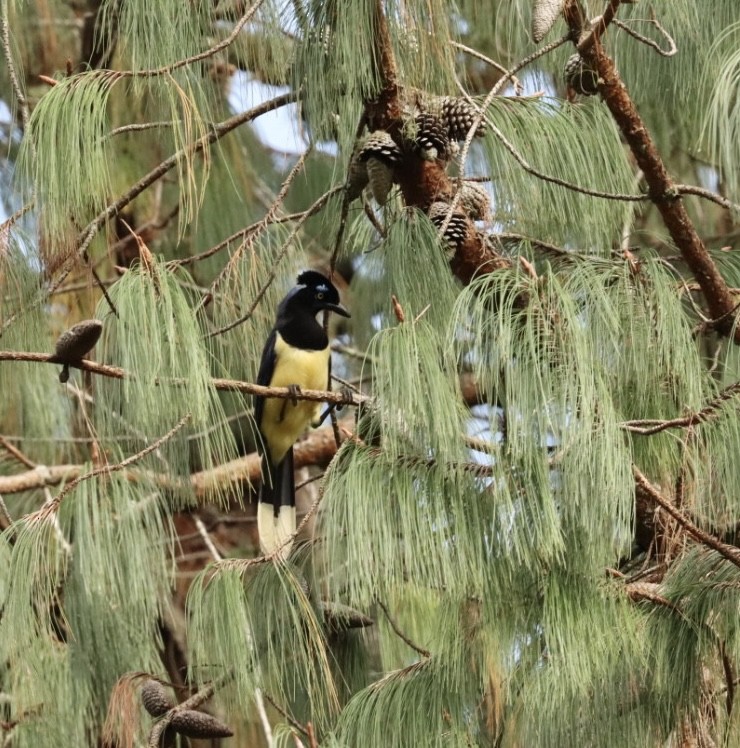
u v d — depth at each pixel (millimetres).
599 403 6285
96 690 8094
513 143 7551
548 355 6348
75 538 7523
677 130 10945
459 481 6391
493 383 6398
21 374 10039
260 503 10359
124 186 11656
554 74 8906
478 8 9766
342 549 6645
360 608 7836
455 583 6500
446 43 7344
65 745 7914
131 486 7582
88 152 6816
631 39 8695
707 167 11461
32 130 6875
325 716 7477
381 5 7273
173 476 7742
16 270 7664
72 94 6859
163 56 6961
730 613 6711
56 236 6977
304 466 13766
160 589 8219
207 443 7109
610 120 7840
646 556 8008
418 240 7660
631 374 7117
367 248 9133
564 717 6734
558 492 6492
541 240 8125
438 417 6199
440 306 7691
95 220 7270
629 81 8852
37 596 7621
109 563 7352
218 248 8320
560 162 7648
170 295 6938
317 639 7070
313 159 12047
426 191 8016
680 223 7570
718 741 6898
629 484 6305
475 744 6945
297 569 7359
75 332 6848
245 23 7020
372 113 7812
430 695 6977
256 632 7348
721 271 8422
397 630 7734
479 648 6906
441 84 7496
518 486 6395
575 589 6527
